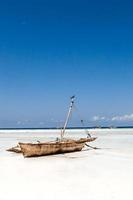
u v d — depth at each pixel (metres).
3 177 14.49
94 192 11.21
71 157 22.14
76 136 54.66
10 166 18.09
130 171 15.75
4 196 10.76
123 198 10.33
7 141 41.09
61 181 13.35
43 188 11.98
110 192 11.17
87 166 17.67
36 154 22.47
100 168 16.84
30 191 11.49
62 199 10.30
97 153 24.36
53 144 23.36
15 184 12.81
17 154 24.45
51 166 17.92
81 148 25.84
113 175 14.63
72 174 15.10
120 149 27.25
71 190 11.59
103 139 42.16
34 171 16.19
